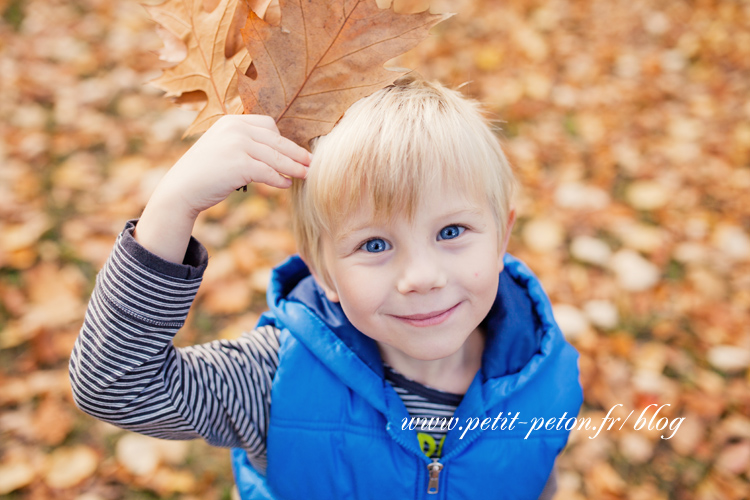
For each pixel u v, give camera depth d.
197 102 0.91
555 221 2.80
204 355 1.08
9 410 2.08
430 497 1.18
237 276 2.51
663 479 1.99
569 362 1.27
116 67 3.53
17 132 3.05
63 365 2.21
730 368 2.27
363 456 1.15
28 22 3.74
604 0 4.37
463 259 1.00
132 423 0.96
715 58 3.82
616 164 3.12
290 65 0.83
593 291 2.51
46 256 2.52
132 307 0.90
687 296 2.50
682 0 4.33
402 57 3.69
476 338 1.29
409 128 0.96
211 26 0.87
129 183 2.87
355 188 0.95
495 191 1.07
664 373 2.26
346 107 0.85
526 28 4.07
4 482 1.90
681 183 3.02
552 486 1.42
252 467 1.37
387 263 0.99
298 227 1.11
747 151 3.18
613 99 3.53
